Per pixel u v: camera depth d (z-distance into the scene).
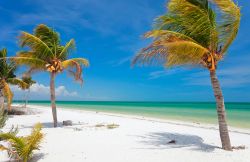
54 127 19.03
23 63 18.94
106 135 14.80
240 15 9.93
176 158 9.59
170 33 10.56
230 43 10.60
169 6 10.74
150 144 12.27
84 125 20.44
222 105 11.06
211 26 10.30
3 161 8.94
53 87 19.70
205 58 10.81
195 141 13.27
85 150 10.85
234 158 9.59
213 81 11.04
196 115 38.19
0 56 27.22
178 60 11.02
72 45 20.11
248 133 16.95
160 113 43.47
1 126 14.17
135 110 55.62
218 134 16.06
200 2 10.70
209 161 9.20
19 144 8.69
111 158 9.59
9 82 28.38
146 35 10.48
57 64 19.30
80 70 19.59
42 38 19.50
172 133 16.20
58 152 10.44
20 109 34.50
